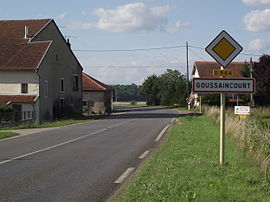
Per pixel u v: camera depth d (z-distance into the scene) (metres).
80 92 55.38
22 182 8.52
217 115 29.02
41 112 42.16
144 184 7.62
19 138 19.66
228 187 7.20
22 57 42.94
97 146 15.20
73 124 32.06
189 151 12.27
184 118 35.12
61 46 48.75
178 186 7.27
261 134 11.67
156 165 9.83
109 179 8.78
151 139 17.84
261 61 45.44
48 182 8.50
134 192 7.07
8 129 27.30
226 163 9.48
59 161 11.42
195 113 46.34
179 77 100.31
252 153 10.50
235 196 6.57
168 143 14.98
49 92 44.69
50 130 25.19
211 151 12.12
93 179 8.80
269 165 8.62
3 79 42.16
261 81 45.00
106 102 68.12
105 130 23.77
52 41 45.84
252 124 14.70
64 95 49.47
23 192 7.59
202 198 6.43
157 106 97.94
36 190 7.75
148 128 25.08
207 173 8.47
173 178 8.02
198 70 70.69
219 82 8.80
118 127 26.44
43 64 43.00
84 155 12.66
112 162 11.16
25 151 13.99
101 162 11.19
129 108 85.38
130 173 9.46
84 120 38.47
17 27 49.12
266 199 6.41
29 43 45.41
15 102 40.62
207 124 25.94
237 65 68.75
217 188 7.13
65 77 49.94
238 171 8.67
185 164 9.70
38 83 41.72
